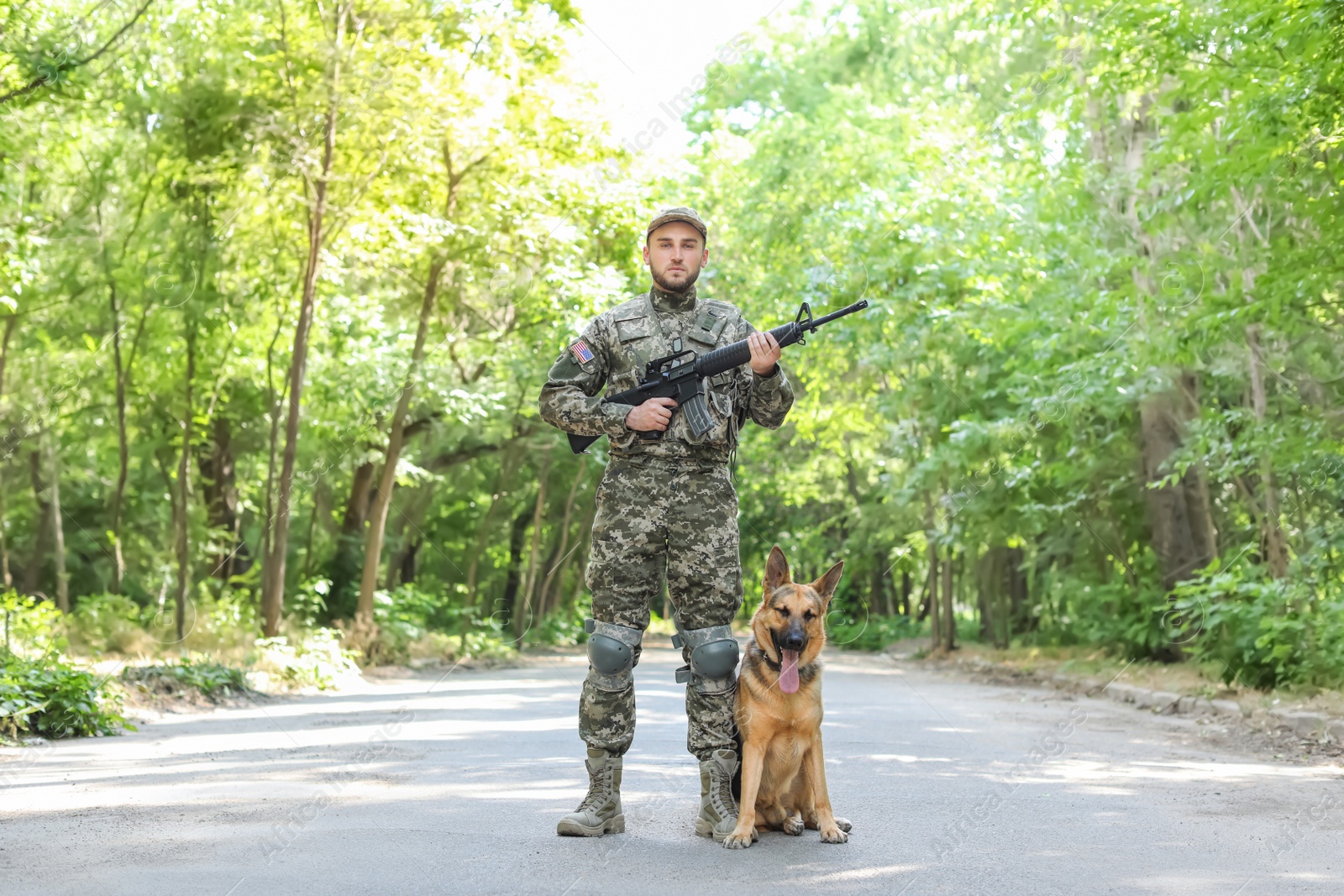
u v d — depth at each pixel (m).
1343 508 9.52
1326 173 8.79
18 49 9.70
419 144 13.49
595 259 17.89
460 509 19.86
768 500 28.72
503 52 13.48
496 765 6.14
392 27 13.05
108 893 3.35
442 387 15.99
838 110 20.02
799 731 4.20
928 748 7.12
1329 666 8.91
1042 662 14.60
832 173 19.27
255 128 12.91
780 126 20.61
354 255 14.99
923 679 14.38
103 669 9.89
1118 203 12.69
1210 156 9.25
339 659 12.84
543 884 3.53
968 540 16.12
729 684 4.32
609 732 4.30
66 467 14.88
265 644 12.15
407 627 15.82
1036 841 4.26
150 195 13.16
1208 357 10.46
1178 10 9.23
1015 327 13.44
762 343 4.18
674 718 8.76
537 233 15.12
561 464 19.84
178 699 9.77
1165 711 9.97
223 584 15.02
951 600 18.91
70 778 5.65
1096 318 12.68
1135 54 9.87
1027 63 13.88
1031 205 14.30
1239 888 3.58
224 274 14.19
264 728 8.12
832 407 19.91
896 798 5.20
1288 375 9.86
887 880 3.64
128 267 13.26
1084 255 12.84
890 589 27.81
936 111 16.73
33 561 14.91
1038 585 15.16
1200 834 4.44
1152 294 11.49
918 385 17.08
